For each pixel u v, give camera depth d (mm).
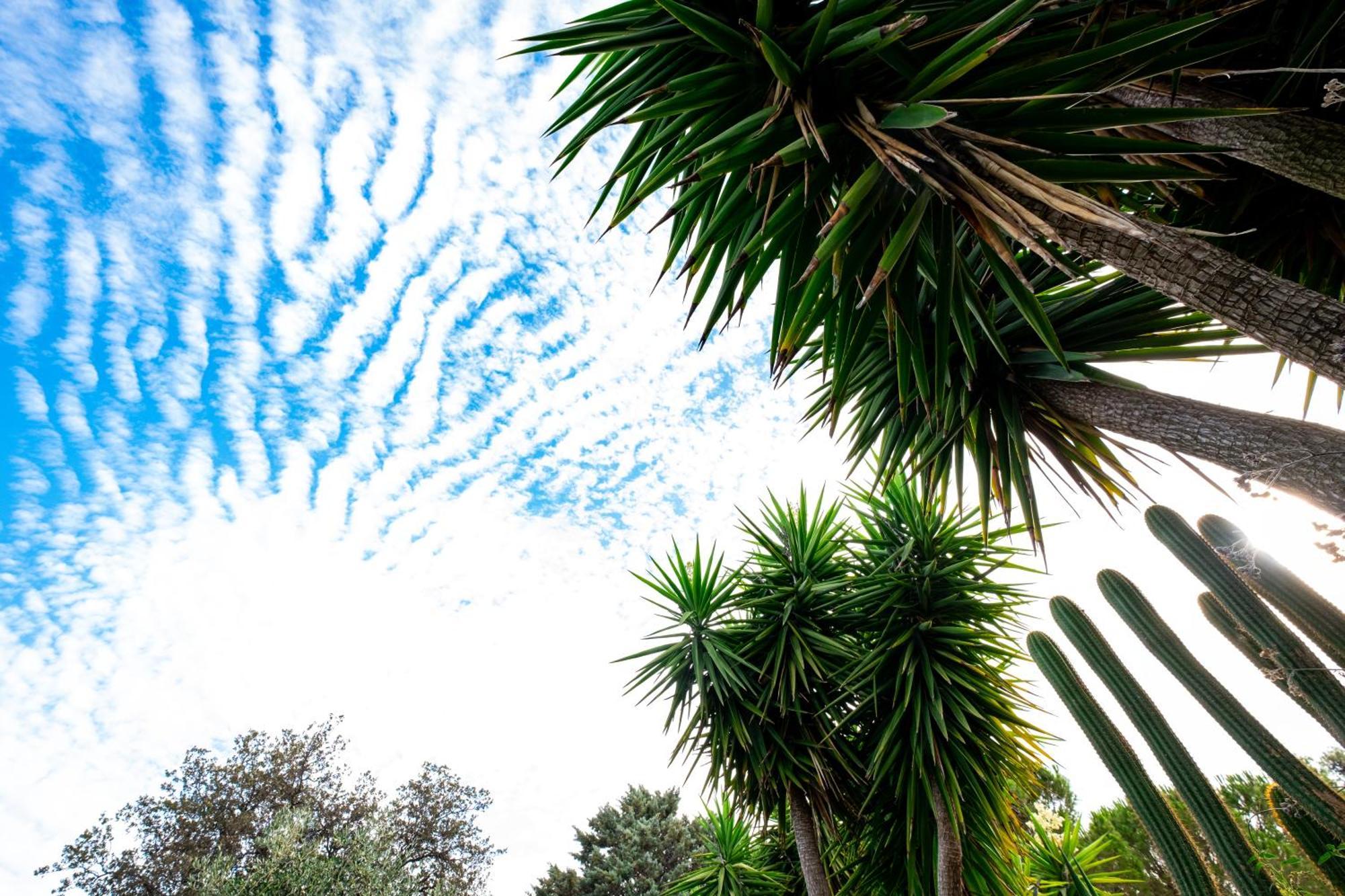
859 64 1499
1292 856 2414
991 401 2250
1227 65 1746
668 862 18469
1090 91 1431
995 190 1227
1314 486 1206
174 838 14766
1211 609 2465
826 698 4262
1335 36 1549
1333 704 1979
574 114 1969
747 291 1646
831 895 3979
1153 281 1294
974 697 3836
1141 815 2498
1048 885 4254
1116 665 2633
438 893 14992
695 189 1565
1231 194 2066
